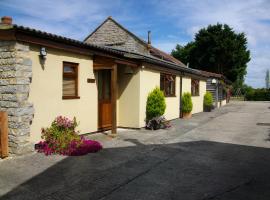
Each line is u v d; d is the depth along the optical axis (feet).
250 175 19.90
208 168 21.45
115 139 31.78
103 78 37.01
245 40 151.23
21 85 23.50
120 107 40.83
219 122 49.16
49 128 26.86
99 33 84.07
